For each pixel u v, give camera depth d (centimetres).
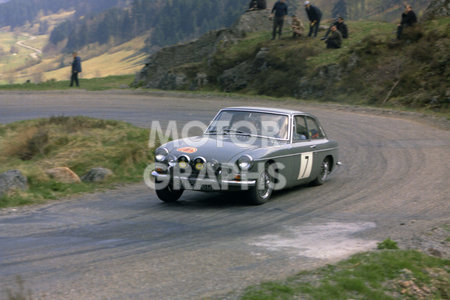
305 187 959
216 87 3747
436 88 2498
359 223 676
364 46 3030
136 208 770
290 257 509
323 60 3158
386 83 2736
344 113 2302
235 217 707
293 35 3675
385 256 494
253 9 4369
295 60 3281
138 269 464
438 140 1559
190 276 443
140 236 595
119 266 473
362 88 2798
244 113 902
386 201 823
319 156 945
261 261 493
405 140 1579
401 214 731
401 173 1079
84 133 1536
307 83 3042
